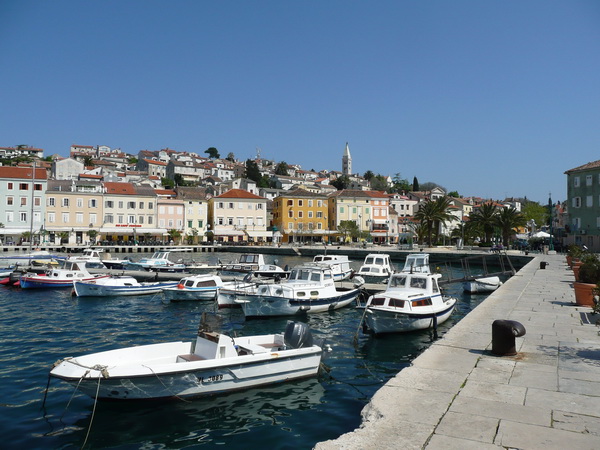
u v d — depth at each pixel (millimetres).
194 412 10953
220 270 46188
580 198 70938
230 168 179000
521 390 7754
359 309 26719
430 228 76812
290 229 106375
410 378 8398
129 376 10477
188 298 29359
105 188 89938
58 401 11648
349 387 12961
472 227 86438
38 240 80875
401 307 19531
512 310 16188
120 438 9711
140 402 11133
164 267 45656
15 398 11859
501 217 72625
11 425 10281
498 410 6891
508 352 9961
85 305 28203
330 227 110312
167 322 23359
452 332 12414
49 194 84500
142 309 27078
